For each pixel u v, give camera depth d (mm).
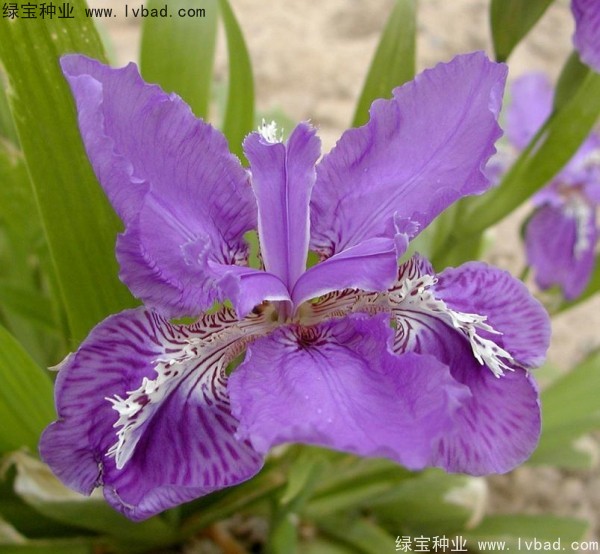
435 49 377
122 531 155
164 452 97
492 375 108
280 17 390
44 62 123
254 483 156
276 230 112
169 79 150
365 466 172
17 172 156
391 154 113
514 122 234
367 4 395
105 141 88
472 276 114
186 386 101
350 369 102
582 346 280
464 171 107
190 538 175
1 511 161
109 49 204
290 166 111
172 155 101
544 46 395
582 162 219
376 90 154
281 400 95
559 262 215
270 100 343
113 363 97
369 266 106
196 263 100
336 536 177
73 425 94
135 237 92
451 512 180
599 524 233
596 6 137
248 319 112
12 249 196
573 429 181
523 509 235
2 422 140
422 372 96
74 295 137
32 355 195
